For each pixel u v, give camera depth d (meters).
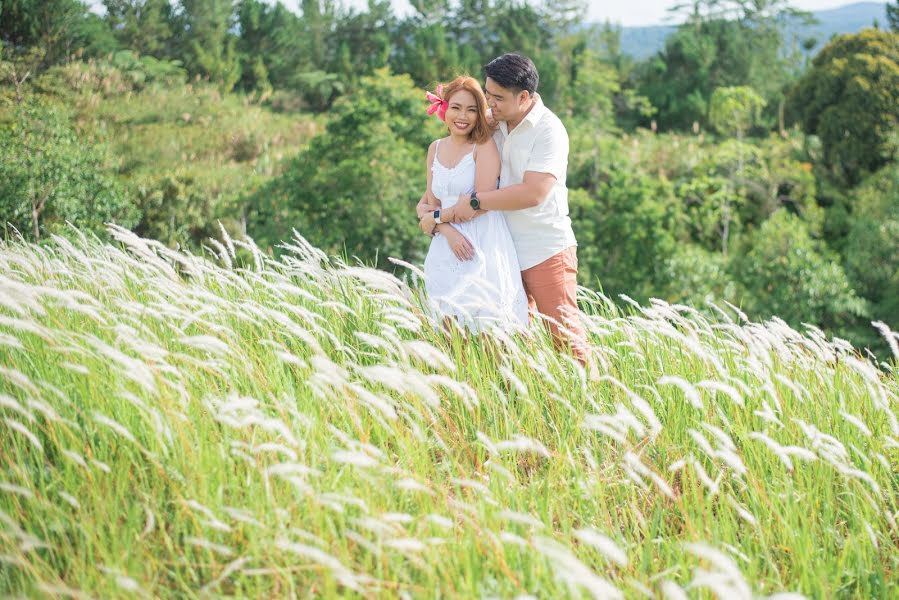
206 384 3.19
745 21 64.81
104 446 2.69
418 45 62.56
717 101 36.09
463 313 3.86
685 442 3.20
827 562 2.61
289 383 3.28
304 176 21.22
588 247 23.59
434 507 2.58
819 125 33.66
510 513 2.06
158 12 55.41
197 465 2.55
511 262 3.97
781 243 22.47
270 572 2.15
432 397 2.60
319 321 3.89
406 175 20.89
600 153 27.83
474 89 3.85
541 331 3.89
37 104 21.64
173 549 2.42
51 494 2.59
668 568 2.47
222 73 55.06
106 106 34.44
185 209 23.64
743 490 2.98
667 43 61.66
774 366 3.69
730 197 27.70
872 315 21.73
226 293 4.08
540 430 3.30
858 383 3.75
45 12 36.19
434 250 4.05
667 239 23.39
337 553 2.31
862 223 23.61
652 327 3.37
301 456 2.57
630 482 2.92
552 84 50.22
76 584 2.22
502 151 4.00
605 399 3.54
